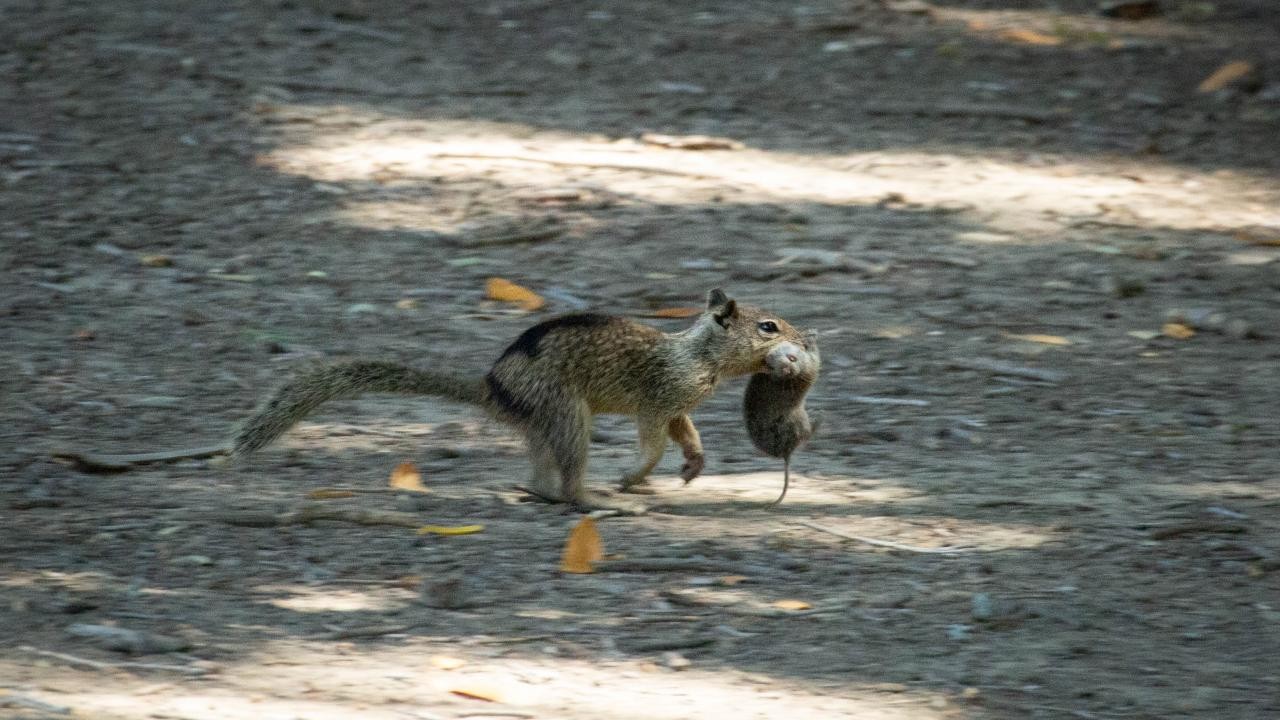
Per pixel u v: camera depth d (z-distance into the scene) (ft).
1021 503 34.40
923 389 43.06
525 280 51.85
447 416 40.55
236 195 59.21
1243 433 39.75
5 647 25.49
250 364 43.75
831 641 26.86
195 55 74.49
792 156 65.46
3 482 34.14
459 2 84.74
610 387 33.50
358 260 53.26
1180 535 32.17
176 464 35.96
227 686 24.32
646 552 31.09
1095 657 26.25
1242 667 25.89
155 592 28.27
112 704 23.40
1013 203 60.59
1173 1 91.61
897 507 34.14
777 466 37.24
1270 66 78.79
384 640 26.48
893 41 81.20
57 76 71.05
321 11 81.56
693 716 23.75
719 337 33.12
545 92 72.43
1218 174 65.16
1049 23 85.81
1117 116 71.87
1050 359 45.65
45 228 55.16
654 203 59.31
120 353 44.29
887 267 53.57
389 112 69.10
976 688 24.98
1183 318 49.08
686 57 77.66
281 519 31.99
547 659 25.89
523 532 32.07
